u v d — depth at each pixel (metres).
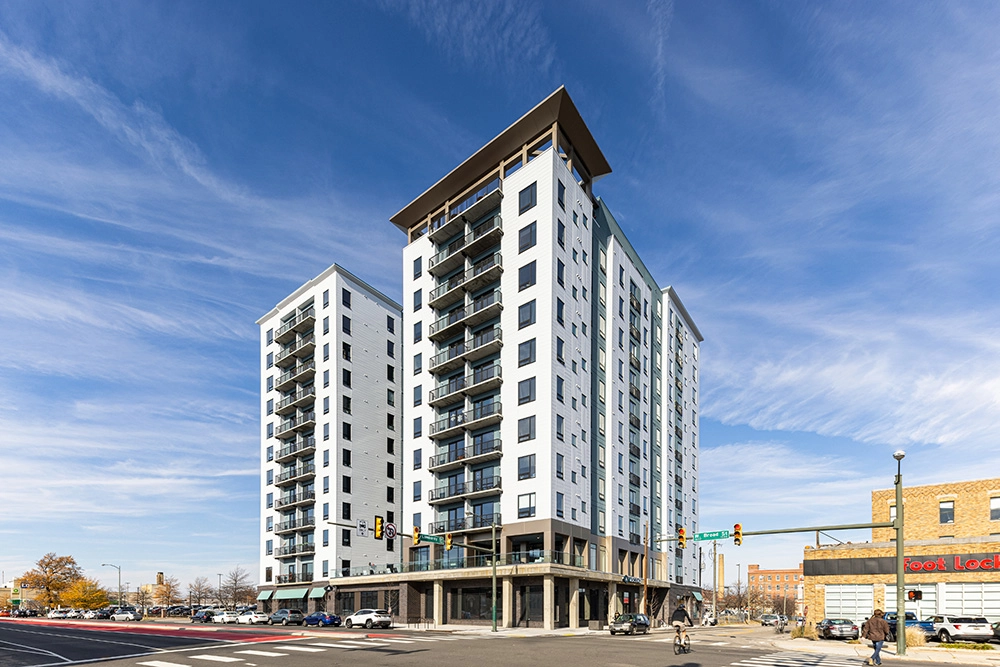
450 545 39.78
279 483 72.62
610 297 60.56
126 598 140.75
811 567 45.62
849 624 36.62
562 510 47.25
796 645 30.97
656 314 74.44
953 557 40.25
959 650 28.70
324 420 68.12
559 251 51.44
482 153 57.88
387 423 72.69
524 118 54.38
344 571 63.38
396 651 23.75
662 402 72.25
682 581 71.94
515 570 45.03
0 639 31.50
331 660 20.56
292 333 76.06
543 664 19.69
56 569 113.62
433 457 55.84
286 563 70.94
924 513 48.72
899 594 26.59
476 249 56.34
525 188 53.16
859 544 44.03
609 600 53.34
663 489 69.00
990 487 46.22
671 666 19.33
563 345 50.56
